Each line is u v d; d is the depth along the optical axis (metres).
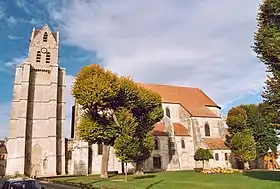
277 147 66.44
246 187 25.88
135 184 31.33
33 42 82.50
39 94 79.19
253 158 60.12
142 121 47.56
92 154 62.22
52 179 47.22
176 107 72.50
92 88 40.00
